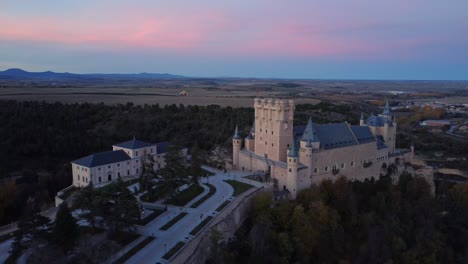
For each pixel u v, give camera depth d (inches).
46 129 7746.1
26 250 2908.5
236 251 3533.5
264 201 4284.0
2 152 6717.5
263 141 5659.5
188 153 6983.3
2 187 4995.1
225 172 5728.3
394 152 6550.2
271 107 5369.1
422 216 4795.8
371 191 5300.2
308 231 3991.1
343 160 5447.8
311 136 5017.2
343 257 4015.8
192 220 3762.3
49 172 6417.3
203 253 3208.7
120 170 5398.6
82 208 3376.0
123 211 3309.5
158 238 3353.8
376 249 4008.4
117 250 3107.8
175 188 4436.5
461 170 6865.2
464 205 5408.5
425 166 6461.6
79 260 2738.7
